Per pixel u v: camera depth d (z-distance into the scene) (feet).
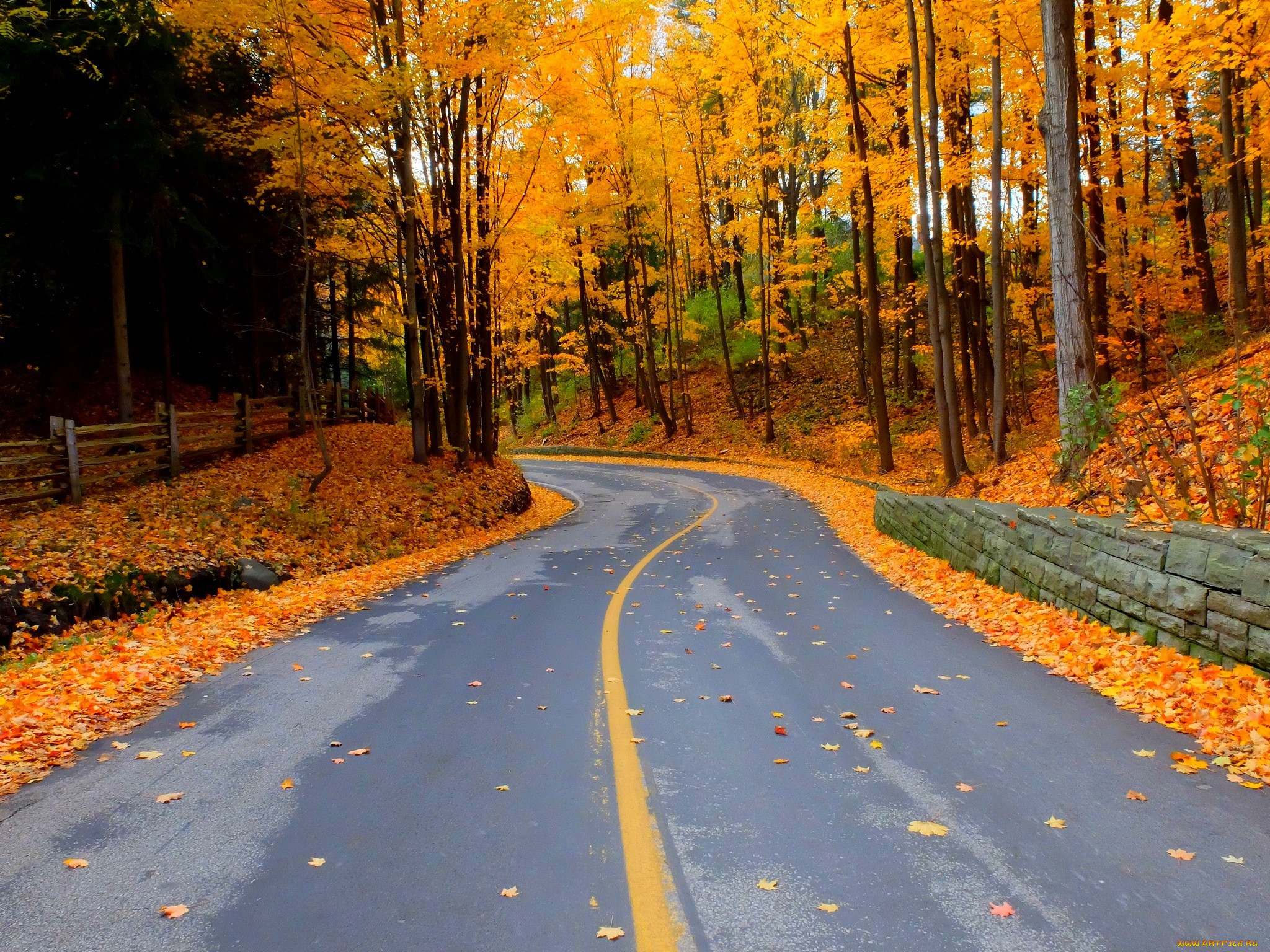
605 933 8.14
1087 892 8.66
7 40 38.09
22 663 20.93
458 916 8.53
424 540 44.21
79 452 45.06
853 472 74.18
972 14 42.22
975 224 63.05
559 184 79.20
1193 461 24.34
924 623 22.58
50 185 42.91
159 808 11.36
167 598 28.04
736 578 31.32
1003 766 12.29
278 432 61.11
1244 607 14.39
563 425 141.69
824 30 50.11
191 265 60.29
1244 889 8.56
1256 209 62.08
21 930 8.29
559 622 23.82
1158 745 12.89
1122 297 53.16
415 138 51.03
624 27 52.60
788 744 13.57
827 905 8.57
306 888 9.15
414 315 53.72
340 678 18.29
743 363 118.73
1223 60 37.45
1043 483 35.04
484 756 13.28
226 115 53.26
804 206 81.41
